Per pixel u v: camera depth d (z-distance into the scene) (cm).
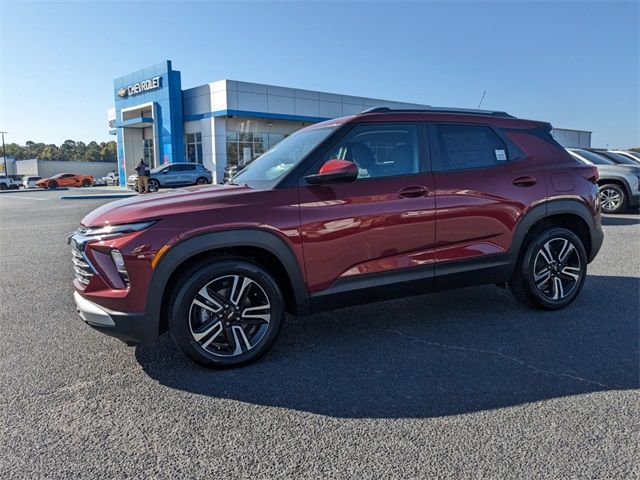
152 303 300
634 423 252
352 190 347
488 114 421
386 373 317
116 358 349
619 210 1154
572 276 437
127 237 297
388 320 421
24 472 220
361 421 260
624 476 210
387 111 379
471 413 265
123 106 3741
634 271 582
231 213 314
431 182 373
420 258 370
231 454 232
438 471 216
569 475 212
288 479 213
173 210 309
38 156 13100
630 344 358
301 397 287
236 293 323
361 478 212
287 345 369
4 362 344
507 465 219
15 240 949
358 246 347
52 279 604
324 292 343
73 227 1165
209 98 3097
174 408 276
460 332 389
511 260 406
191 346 313
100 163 7994
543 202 412
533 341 367
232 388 300
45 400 287
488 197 390
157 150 3388
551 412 264
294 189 335
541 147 432
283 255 326
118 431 253
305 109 3356
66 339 389
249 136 3269
